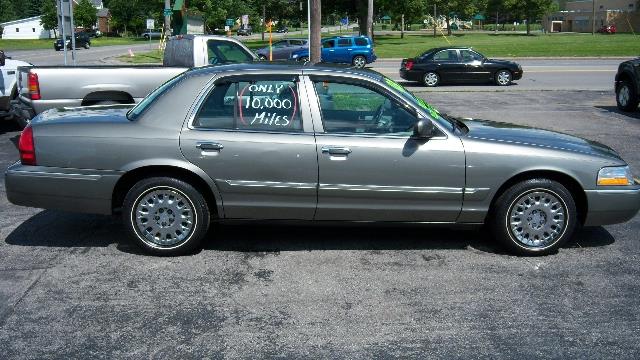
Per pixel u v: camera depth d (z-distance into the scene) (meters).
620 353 3.93
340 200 5.39
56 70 9.30
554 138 5.76
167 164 5.30
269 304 4.61
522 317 4.42
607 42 51.22
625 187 5.55
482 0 89.81
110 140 5.33
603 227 6.53
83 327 4.24
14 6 141.12
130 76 9.55
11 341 4.04
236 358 3.85
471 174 5.37
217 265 5.36
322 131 5.36
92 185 5.38
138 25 105.50
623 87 14.84
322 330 4.21
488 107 15.70
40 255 5.57
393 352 3.93
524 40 58.59
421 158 5.32
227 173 5.33
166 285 4.94
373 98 5.43
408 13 57.31
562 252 5.75
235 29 100.19
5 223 6.52
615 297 4.76
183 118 5.37
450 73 22.50
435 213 5.46
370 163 5.31
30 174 5.38
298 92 5.41
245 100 5.42
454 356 3.88
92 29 100.75
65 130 5.38
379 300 4.68
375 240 6.02
